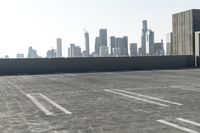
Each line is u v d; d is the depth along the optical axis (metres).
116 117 8.25
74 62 33.19
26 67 31.48
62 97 12.45
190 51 39.50
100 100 11.41
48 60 32.25
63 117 8.36
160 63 36.12
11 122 7.82
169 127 7.02
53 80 21.34
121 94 13.09
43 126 7.32
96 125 7.34
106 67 34.19
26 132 6.79
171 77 22.11
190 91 13.84
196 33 38.09
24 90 15.30
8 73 30.69
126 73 27.72
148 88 15.22
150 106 9.91
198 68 33.81
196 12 39.28
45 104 10.66
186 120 7.71
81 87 16.27
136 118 8.07
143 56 35.53
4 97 12.69
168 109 9.32
